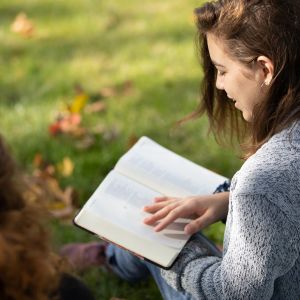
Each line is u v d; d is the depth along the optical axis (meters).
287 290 1.77
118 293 2.56
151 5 5.12
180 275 1.88
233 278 1.71
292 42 1.67
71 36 4.64
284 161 1.64
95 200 2.01
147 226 1.95
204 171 2.21
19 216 1.37
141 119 3.63
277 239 1.63
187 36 4.59
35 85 4.01
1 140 1.42
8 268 1.31
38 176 3.09
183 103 3.78
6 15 5.00
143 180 2.11
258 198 1.62
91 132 3.51
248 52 1.71
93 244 2.66
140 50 4.42
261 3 1.69
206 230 2.83
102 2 5.20
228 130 2.36
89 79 4.08
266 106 1.73
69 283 1.58
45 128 3.56
